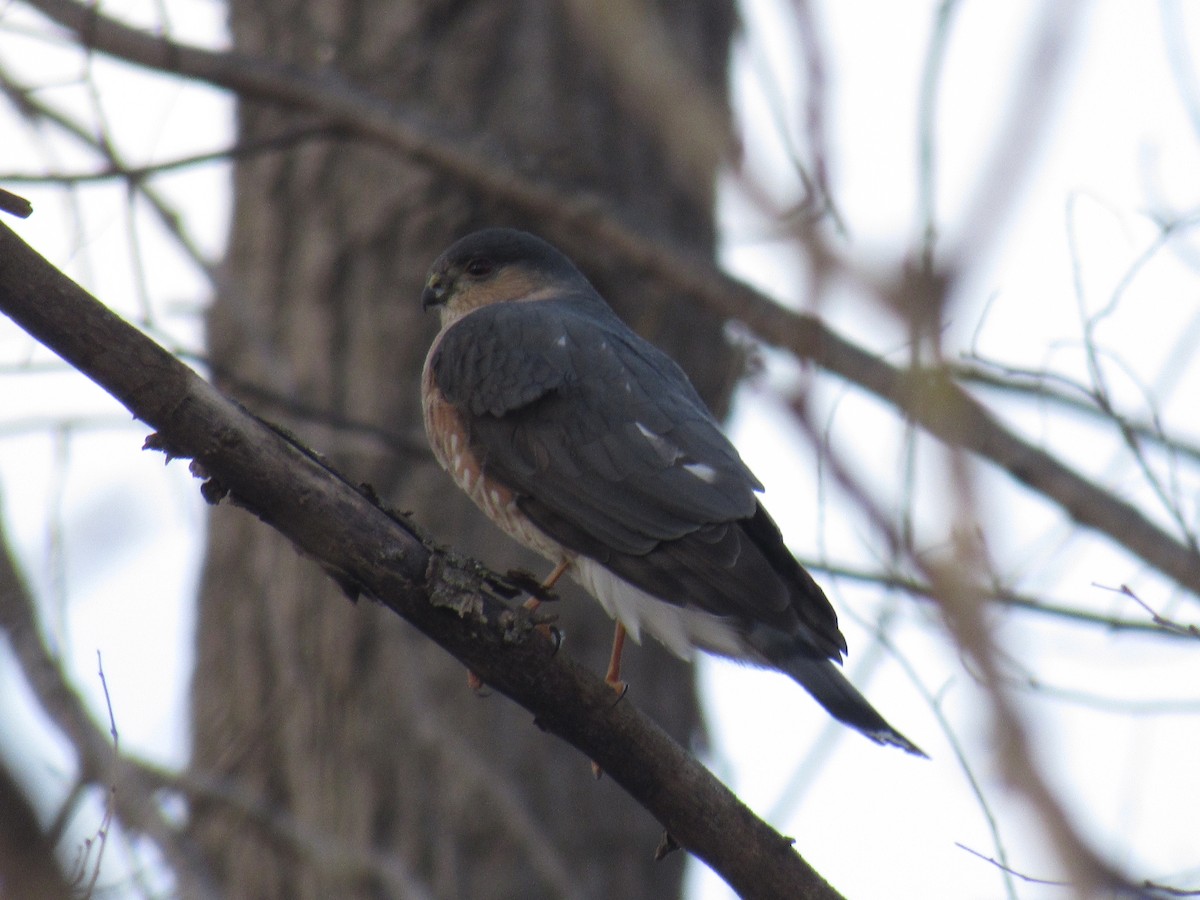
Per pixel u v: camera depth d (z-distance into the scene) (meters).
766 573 8.12
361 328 13.08
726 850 7.34
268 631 12.79
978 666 4.02
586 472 8.96
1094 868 3.66
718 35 14.02
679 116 4.65
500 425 9.40
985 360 9.25
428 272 12.85
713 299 12.56
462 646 7.10
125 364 6.55
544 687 7.15
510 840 11.83
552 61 13.41
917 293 4.02
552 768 12.32
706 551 8.30
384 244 13.27
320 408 12.81
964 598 4.12
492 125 13.28
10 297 6.43
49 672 9.96
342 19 13.64
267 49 13.82
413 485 12.58
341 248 13.30
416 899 10.77
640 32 4.82
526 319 9.87
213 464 6.75
